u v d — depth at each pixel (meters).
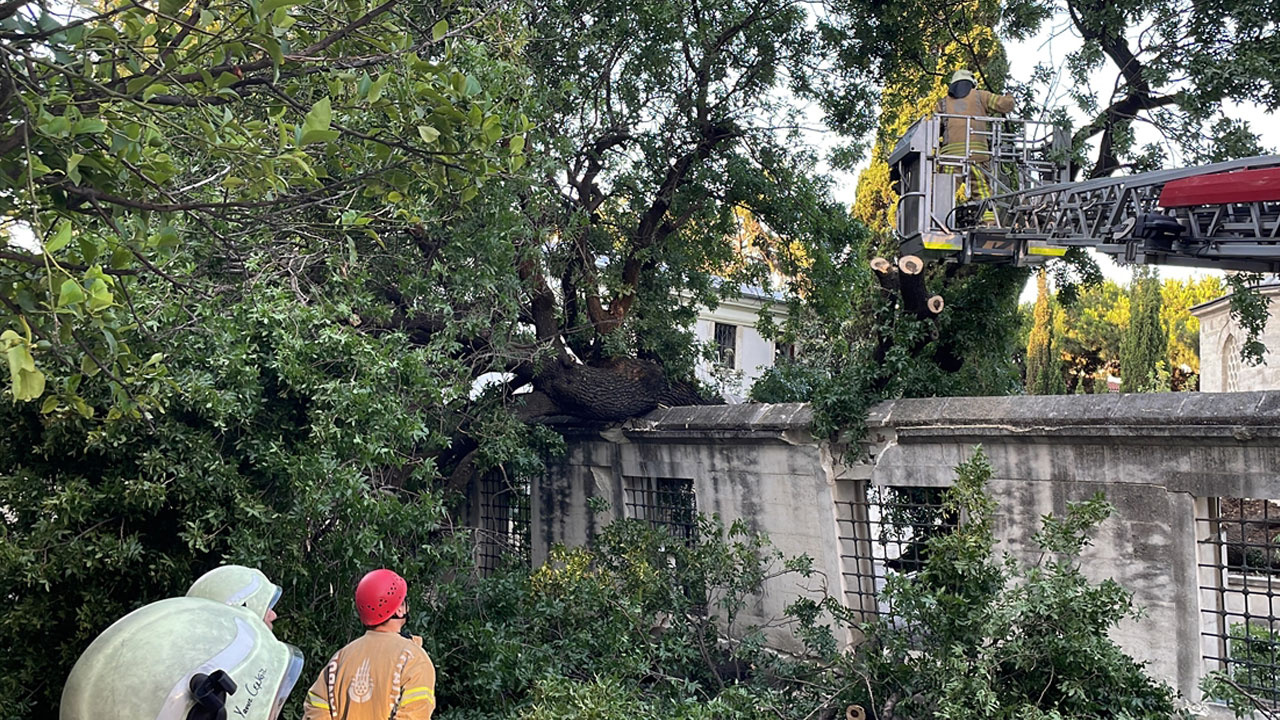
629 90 11.55
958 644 6.79
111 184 4.30
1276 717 6.94
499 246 9.23
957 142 9.17
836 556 9.69
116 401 5.05
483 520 14.18
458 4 8.11
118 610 6.39
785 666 8.49
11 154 4.06
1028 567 7.87
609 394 11.48
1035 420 8.10
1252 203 6.31
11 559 5.80
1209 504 7.58
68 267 4.05
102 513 6.46
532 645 8.57
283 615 6.83
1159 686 6.56
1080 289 12.24
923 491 10.41
